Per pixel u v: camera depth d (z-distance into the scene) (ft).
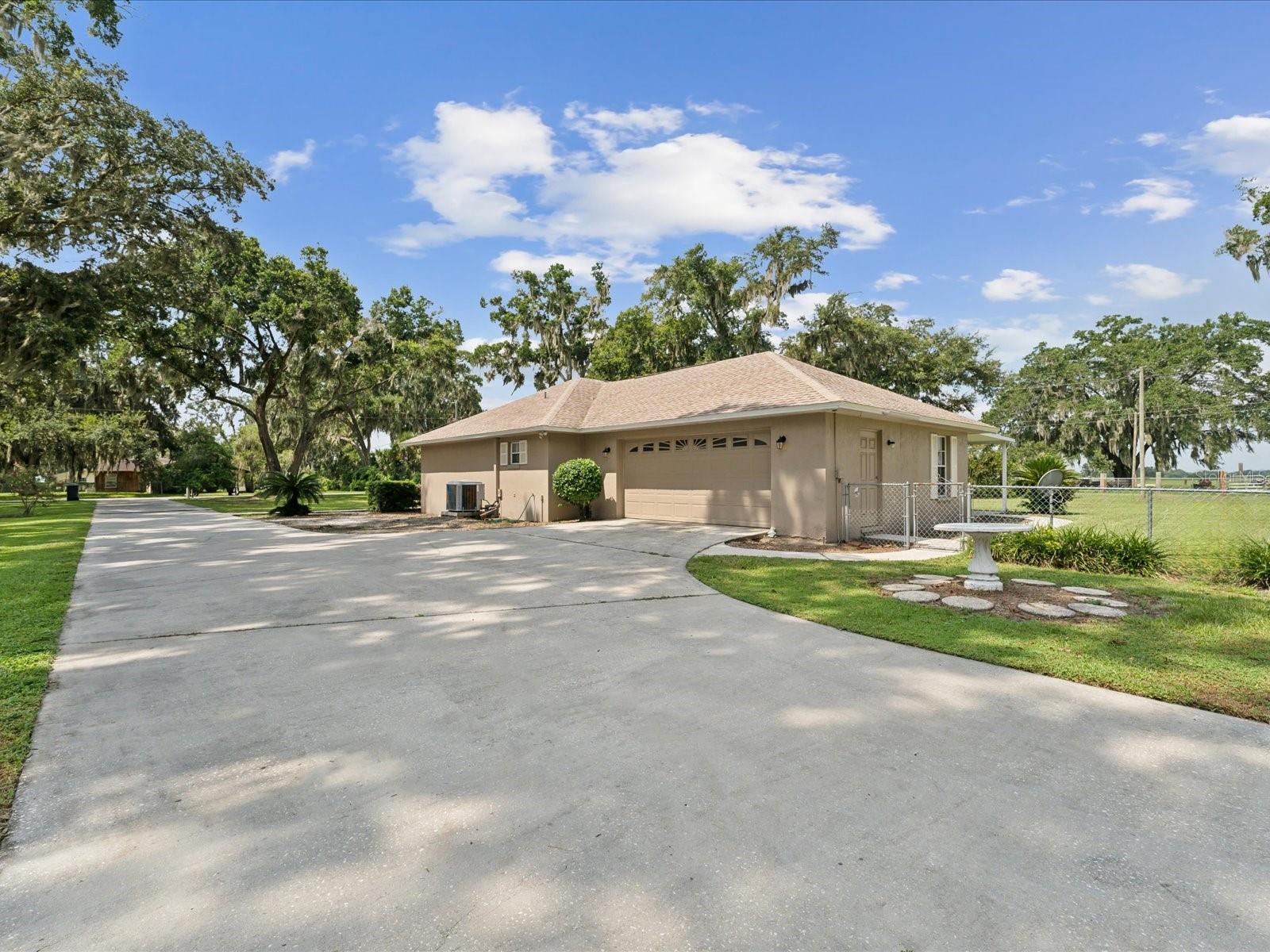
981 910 6.09
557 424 50.31
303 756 9.58
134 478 159.12
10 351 53.06
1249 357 123.65
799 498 37.37
